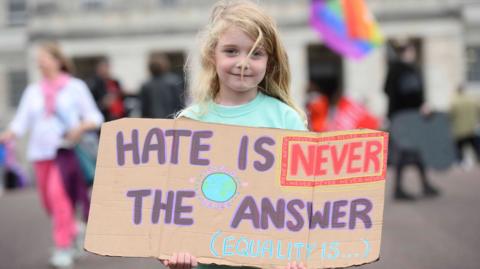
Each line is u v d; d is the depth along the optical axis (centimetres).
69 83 1105
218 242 505
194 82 545
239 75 511
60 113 1091
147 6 5691
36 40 5688
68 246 1083
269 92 545
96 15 5666
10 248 1236
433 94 5406
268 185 509
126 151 515
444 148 1633
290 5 5462
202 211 508
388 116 1667
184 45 5619
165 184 511
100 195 510
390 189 1850
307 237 501
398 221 1348
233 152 512
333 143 507
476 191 1738
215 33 514
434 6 5369
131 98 2002
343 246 498
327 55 6022
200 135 515
